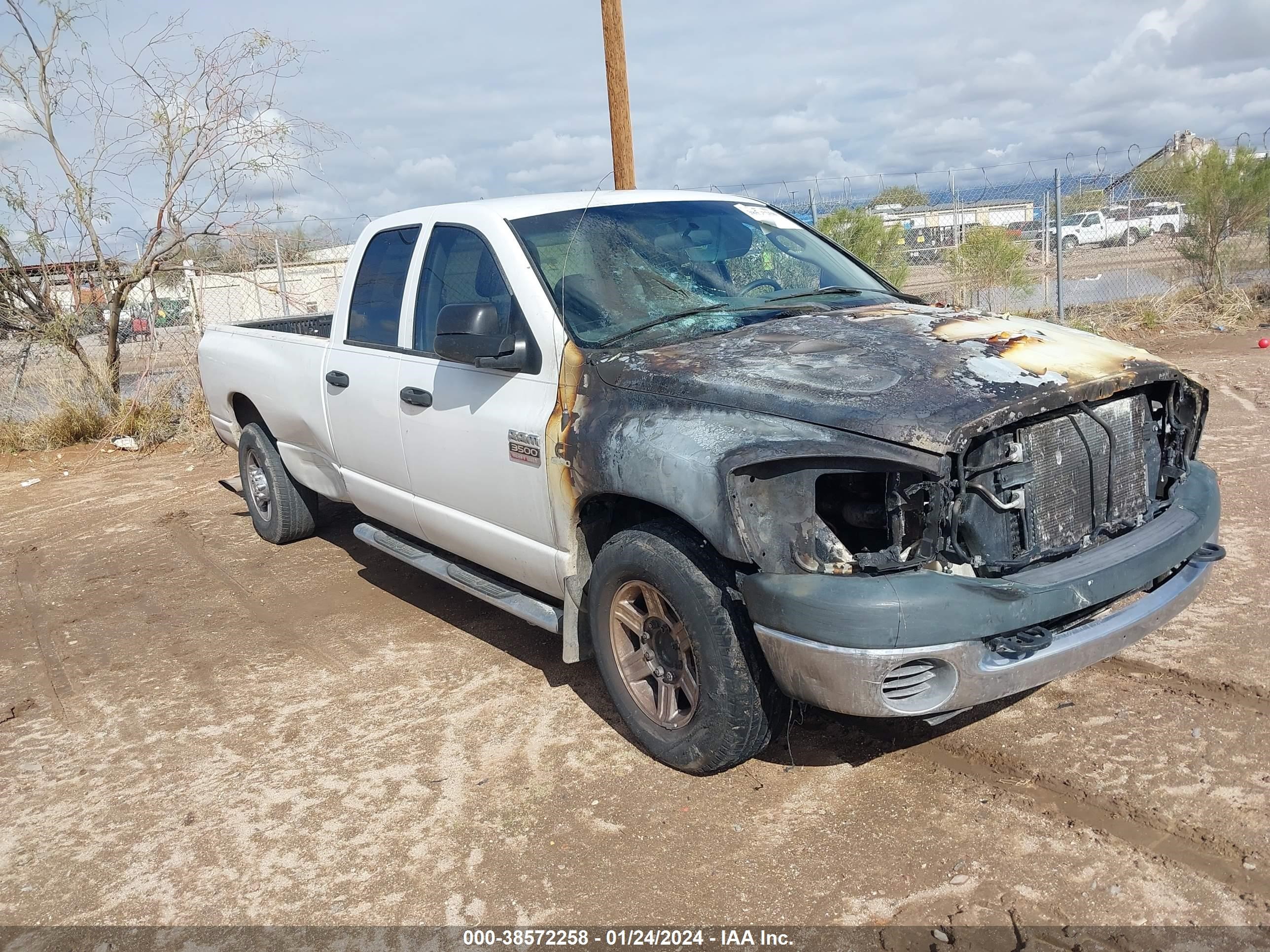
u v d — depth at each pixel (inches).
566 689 167.8
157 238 474.6
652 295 156.1
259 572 246.8
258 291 517.7
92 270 478.3
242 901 119.7
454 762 147.3
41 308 479.2
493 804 135.2
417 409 175.0
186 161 469.1
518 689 169.2
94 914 119.8
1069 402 116.9
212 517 306.5
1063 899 106.4
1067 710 144.9
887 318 146.1
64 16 435.5
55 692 186.7
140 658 199.3
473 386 161.9
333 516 289.6
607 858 121.3
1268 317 516.4
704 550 127.0
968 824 121.3
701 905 111.3
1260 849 110.3
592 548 148.6
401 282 186.9
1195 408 138.5
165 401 463.5
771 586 114.9
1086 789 124.7
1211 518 132.2
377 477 196.5
